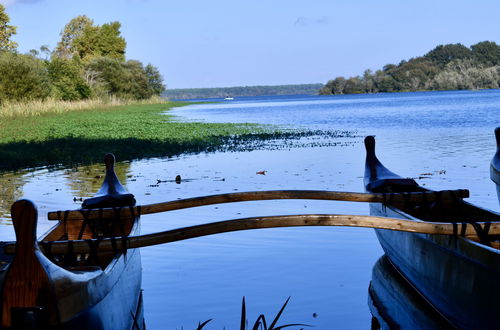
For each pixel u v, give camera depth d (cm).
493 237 531
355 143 1800
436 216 679
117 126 2700
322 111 4600
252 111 5084
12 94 3869
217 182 1110
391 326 495
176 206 625
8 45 5031
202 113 4641
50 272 346
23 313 338
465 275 452
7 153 1655
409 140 1838
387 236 641
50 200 970
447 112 3544
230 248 713
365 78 15200
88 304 374
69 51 7531
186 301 549
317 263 652
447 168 1216
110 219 652
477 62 14150
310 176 1162
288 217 495
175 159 1506
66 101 4834
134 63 7631
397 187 725
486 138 1823
